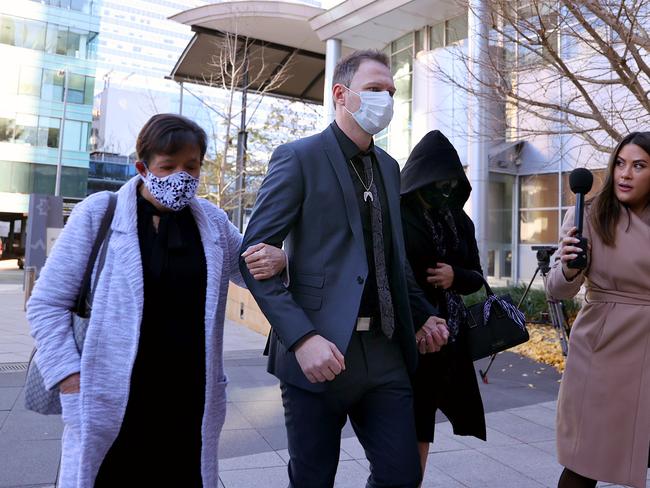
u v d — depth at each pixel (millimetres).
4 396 5035
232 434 4207
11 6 40656
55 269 1808
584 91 6664
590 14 7094
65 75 42781
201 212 2006
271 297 1812
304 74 25781
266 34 21781
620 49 7934
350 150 2080
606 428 2262
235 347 8016
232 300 11141
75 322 1836
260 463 3617
